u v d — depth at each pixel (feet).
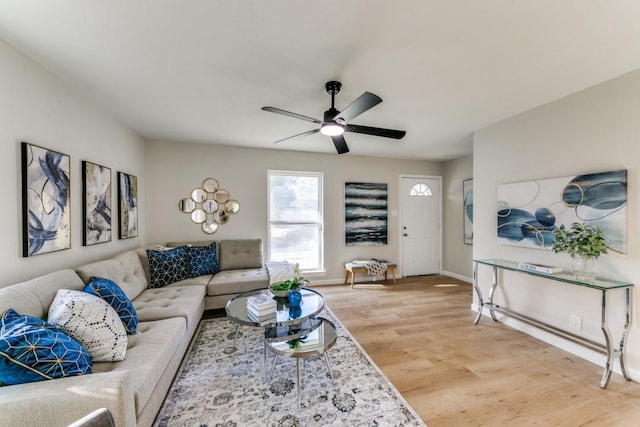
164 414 5.29
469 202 15.38
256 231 13.83
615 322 6.77
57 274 5.48
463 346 8.11
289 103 8.14
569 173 7.72
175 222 12.63
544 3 4.24
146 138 12.12
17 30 4.85
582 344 7.16
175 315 7.04
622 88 6.62
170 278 9.84
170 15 4.53
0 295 4.09
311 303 7.57
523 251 9.04
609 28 4.84
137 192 11.15
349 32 4.98
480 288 10.74
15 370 3.40
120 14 4.49
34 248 5.65
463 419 5.24
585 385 6.29
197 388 6.10
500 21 4.66
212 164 13.12
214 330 9.11
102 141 8.50
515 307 9.38
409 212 16.85
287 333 6.48
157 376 4.83
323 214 15.10
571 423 5.17
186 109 8.65
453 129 10.73
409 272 16.93
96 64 6.06
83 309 4.67
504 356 7.55
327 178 15.15
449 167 16.90
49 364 3.56
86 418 2.45
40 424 3.17
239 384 6.25
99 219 8.17
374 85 7.06
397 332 9.04
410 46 5.40
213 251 11.75
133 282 8.35
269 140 12.29
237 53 5.66
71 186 6.99
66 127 6.84
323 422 5.13
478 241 10.77
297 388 5.71
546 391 6.08
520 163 9.11
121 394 3.47
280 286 8.02
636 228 6.39
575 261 7.41
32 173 5.64
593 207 7.09
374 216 16.08
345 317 10.32
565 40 5.21
